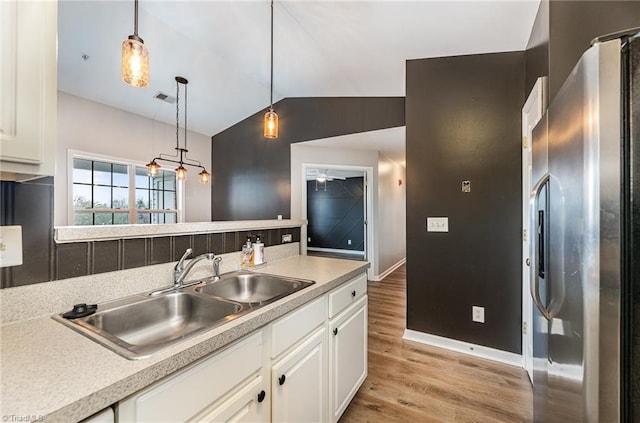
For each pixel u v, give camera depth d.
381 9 1.94
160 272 1.29
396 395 1.79
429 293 2.47
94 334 0.82
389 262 5.60
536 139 1.45
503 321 2.22
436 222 2.45
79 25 2.71
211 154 5.80
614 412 0.74
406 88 2.55
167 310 1.21
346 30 2.29
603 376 0.75
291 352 1.16
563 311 0.98
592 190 0.77
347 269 1.70
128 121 4.52
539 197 1.28
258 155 5.08
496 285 2.24
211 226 1.53
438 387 1.87
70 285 1.01
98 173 4.19
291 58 3.09
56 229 0.98
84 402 0.56
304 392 1.23
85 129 4.01
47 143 0.75
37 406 0.53
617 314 0.73
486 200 2.28
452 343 2.37
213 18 2.53
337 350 1.49
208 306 1.17
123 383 0.61
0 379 0.60
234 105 4.74
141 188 4.70
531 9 1.80
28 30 0.71
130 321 1.08
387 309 3.39
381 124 3.85
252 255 1.76
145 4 2.41
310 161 4.74
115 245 1.14
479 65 2.32
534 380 1.51
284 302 1.10
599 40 0.76
